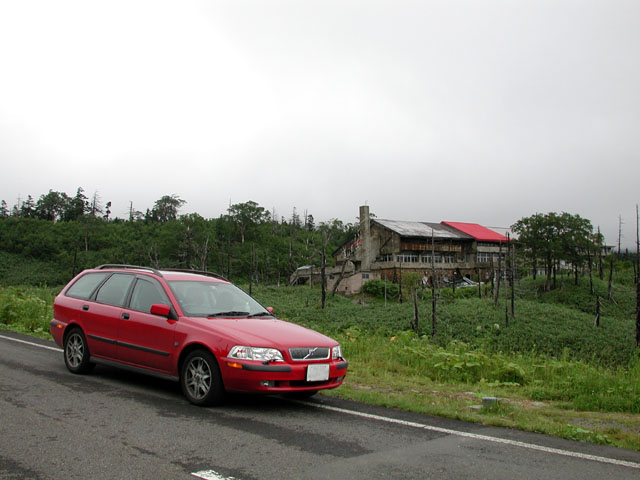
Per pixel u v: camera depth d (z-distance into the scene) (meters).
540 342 29.89
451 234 68.19
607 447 4.62
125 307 6.52
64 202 115.50
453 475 3.63
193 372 5.53
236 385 5.18
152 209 109.38
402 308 40.56
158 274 6.55
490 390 7.73
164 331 5.88
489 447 4.38
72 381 6.40
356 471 3.63
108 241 78.62
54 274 65.56
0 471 3.38
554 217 54.56
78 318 6.99
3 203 116.00
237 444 4.15
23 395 5.50
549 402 7.11
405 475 3.59
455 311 38.16
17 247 75.38
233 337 5.35
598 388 7.62
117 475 3.39
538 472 3.77
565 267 61.97
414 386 7.49
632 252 75.00
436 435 4.71
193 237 66.31
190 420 4.82
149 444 4.06
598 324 34.91
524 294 53.09
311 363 5.47
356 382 7.53
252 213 84.50
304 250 77.75
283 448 4.09
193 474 3.46
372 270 63.97
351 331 12.45
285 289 58.09
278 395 6.18
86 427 4.45
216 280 6.98
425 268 64.12
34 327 12.45
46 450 3.82
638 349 10.94
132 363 6.23
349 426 4.90
